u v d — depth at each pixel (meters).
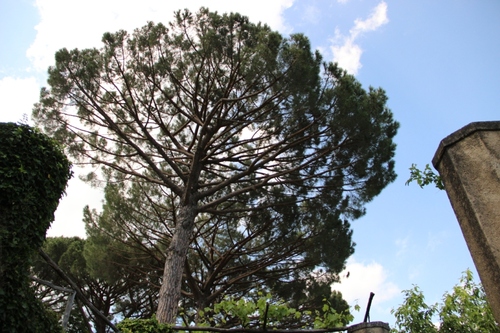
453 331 6.03
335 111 7.86
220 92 8.43
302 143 8.55
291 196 9.09
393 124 8.87
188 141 9.71
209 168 9.64
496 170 2.26
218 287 10.93
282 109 8.14
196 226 10.39
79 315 10.95
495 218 2.14
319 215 9.01
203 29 7.95
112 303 12.18
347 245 9.05
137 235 9.88
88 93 8.02
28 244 3.93
